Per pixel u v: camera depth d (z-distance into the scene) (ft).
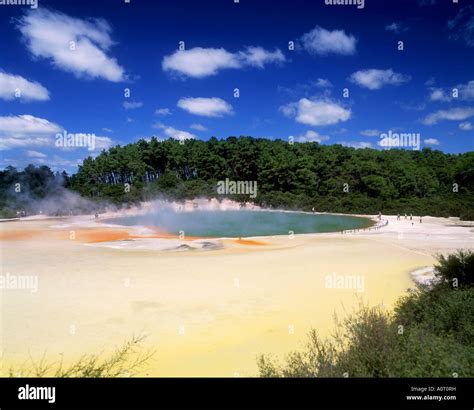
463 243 115.03
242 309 52.16
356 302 55.26
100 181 356.59
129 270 76.95
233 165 346.33
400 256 93.50
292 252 101.91
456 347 22.59
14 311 50.85
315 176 320.50
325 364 24.21
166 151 351.05
